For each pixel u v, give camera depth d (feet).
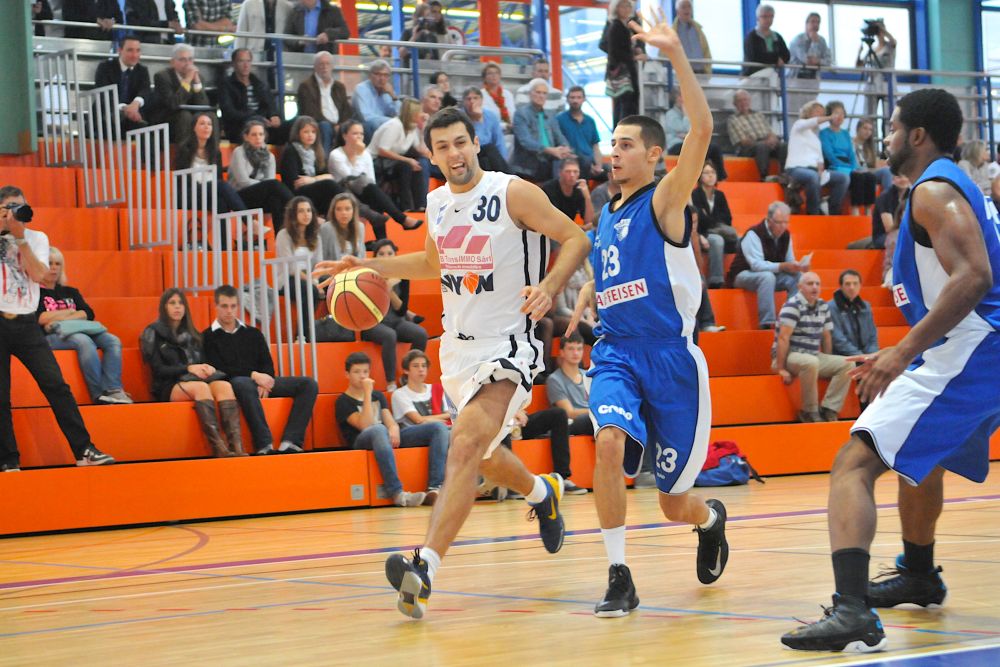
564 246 14.66
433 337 39.52
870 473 11.48
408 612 13.23
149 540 25.45
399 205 43.34
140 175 37.29
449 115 14.99
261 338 32.27
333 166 40.98
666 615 13.16
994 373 11.59
